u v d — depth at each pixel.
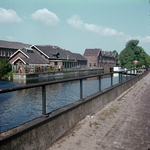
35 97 15.88
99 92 6.70
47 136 3.46
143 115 5.86
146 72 25.78
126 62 93.19
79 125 4.68
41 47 57.81
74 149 3.45
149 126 4.83
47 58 55.16
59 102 14.35
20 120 8.62
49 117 3.52
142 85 13.97
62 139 3.85
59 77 42.56
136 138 4.05
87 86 24.12
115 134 4.26
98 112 6.07
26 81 31.36
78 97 16.56
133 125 4.91
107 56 100.81
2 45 57.81
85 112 5.32
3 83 21.02
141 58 95.50
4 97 13.65
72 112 4.55
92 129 4.49
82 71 66.31
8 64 41.00
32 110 10.92
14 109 10.62
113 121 5.23
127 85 11.74
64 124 4.14
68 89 21.78
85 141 3.82
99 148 3.54
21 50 50.16
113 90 8.30
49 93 18.86
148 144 3.75
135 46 99.12
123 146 3.65
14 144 2.65
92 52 89.31
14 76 36.38
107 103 7.35
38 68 43.16
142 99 8.52
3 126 7.61
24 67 39.19
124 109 6.67
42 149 3.28
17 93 17.75
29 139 2.96
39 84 3.29
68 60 66.56
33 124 3.06
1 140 2.41
